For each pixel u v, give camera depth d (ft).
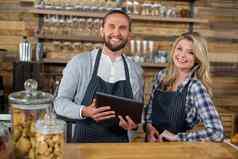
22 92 3.88
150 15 11.96
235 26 13.46
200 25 13.14
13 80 10.29
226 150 4.56
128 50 11.80
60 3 11.35
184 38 6.26
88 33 11.67
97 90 6.11
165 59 12.06
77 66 6.08
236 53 13.65
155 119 6.51
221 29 13.38
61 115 5.73
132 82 6.35
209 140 5.39
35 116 3.74
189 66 6.21
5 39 12.12
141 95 6.55
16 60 11.07
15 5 12.02
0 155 3.30
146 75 12.71
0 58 11.10
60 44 11.92
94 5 11.54
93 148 4.38
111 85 6.17
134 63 6.63
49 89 11.60
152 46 12.03
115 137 5.87
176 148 4.55
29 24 12.10
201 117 5.72
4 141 3.41
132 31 12.59
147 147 4.52
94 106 5.41
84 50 12.02
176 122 6.16
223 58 13.60
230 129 11.98
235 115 11.56
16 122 3.71
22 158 3.70
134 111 5.27
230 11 13.32
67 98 6.00
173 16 12.22
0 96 10.07
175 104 6.17
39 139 3.49
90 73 6.16
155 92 6.79
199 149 4.55
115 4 11.69
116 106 5.25
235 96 13.82
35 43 12.04
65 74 6.15
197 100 5.81
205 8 13.12
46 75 11.93
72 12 11.28
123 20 6.11
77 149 4.31
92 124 5.80
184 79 6.31
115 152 4.25
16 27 12.10
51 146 3.49
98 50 6.40
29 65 10.18
